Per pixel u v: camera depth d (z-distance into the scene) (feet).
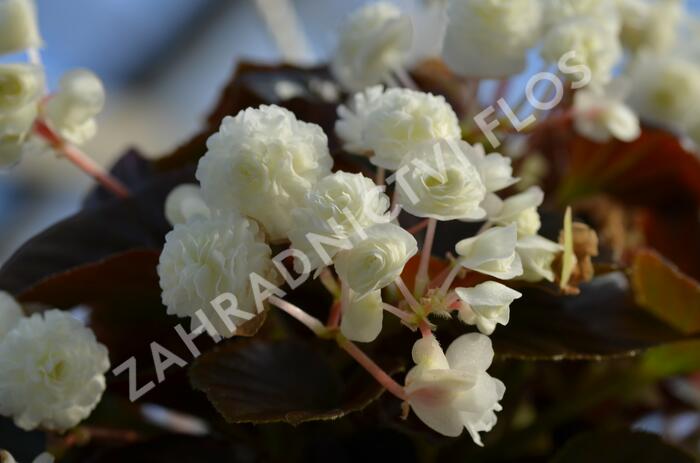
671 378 1.25
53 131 0.98
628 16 1.23
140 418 1.13
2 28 0.93
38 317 0.87
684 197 1.26
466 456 1.05
